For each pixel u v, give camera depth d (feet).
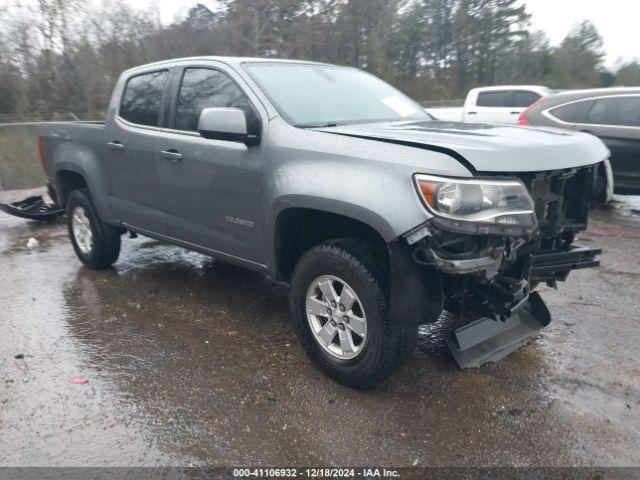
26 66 76.54
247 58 13.93
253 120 12.39
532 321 12.90
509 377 11.62
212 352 12.75
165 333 13.74
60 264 19.39
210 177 13.24
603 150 11.68
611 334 13.62
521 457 9.23
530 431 9.87
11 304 15.61
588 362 12.25
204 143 13.38
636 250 20.76
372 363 10.44
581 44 165.58
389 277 10.19
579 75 162.40
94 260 18.12
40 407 10.58
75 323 14.34
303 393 11.05
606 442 9.59
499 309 10.23
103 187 16.99
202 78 14.12
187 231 14.47
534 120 29.04
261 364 12.19
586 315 14.75
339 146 10.65
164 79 15.23
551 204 10.99
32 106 75.87
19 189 33.01
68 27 77.87
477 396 10.93
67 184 19.06
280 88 12.92
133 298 16.05
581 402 10.74
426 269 9.79
